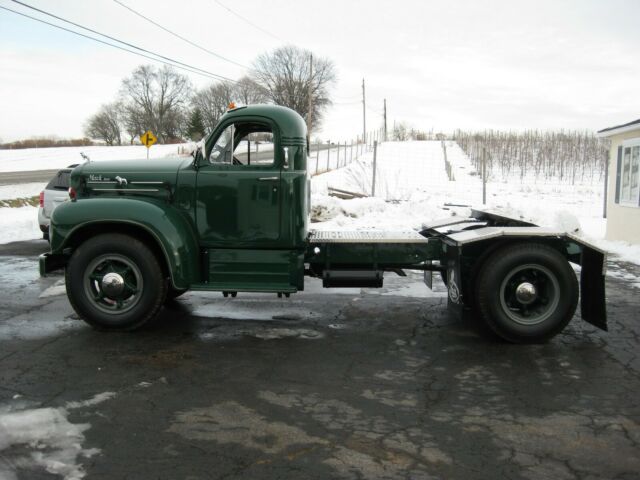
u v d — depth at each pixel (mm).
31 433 3230
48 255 5312
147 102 87188
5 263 9297
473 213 6375
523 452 3062
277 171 5336
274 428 3328
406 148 43656
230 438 3191
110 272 5234
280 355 4719
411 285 7812
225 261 5434
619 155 11539
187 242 5242
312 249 5641
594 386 4078
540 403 3756
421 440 3193
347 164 33000
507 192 22969
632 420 3498
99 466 2863
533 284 5148
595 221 15008
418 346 5020
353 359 4641
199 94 75812
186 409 3594
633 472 2863
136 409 3582
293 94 70375
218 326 5605
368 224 13117
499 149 34469
